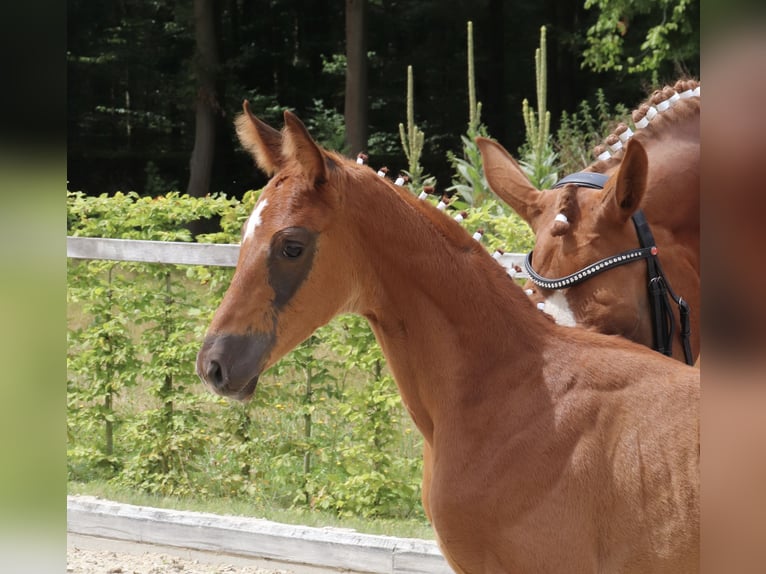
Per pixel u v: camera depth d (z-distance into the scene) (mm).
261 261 2490
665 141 3330
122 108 21141
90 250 5949
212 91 18828
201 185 18766
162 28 20312
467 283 2594
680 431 2330
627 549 2314
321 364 5629
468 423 2506
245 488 5918
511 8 21391
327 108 21422
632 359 2521
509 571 2414
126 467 6191
